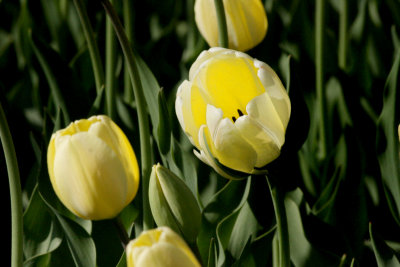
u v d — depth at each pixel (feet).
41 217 3.80
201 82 3.29
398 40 4.50
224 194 3.74
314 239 3.74
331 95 4.38
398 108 3.80
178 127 4.01
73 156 3.24
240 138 3.20
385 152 3.83
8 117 4.21
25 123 4.25
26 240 3.79
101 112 3.86
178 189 3.30
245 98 3.36
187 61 4.39
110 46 3.94
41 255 3.73
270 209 3.76
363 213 4.06
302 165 4.20
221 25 3.69
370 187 4.11
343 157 4.16
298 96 3.28
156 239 3.03
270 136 3.21
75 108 3.97
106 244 3.73
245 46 3.84
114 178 3.26
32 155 4.23
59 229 3.74
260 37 3.84
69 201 3.29
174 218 3.31
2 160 3.98
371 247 4.01
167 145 3.73
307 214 3.76
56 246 3.71
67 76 3.98
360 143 4.12
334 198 3.95
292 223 3.76
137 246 3.02
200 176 3.97
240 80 3.34
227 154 3.22
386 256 3.49
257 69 3.29
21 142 4.22
